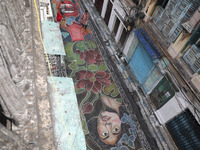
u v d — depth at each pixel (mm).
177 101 8344
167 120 9422
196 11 6629
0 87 1787
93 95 11156
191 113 7703
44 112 2629
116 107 10961
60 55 8016
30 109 2455
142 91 11508
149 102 10875
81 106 10516
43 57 3438
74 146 3848
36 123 2391
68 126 4023
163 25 8820
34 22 3998
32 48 3227
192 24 6852
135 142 9805
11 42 1998
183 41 7523
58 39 7809
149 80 10438
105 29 15352
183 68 7754
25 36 3203
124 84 12234
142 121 10680
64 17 15375
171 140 9445
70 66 12234
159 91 9805
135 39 10992
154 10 9297
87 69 12398
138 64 11375
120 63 13250
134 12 10406
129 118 10648
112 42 14430
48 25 8141
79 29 14875
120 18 12031
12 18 2465
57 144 3693
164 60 8820
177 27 7844
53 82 4543
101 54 13664
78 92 11070
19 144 1767
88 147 9117
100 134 9664
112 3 13164
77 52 13219
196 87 7125
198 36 6875
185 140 8414
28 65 2910
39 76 3012
